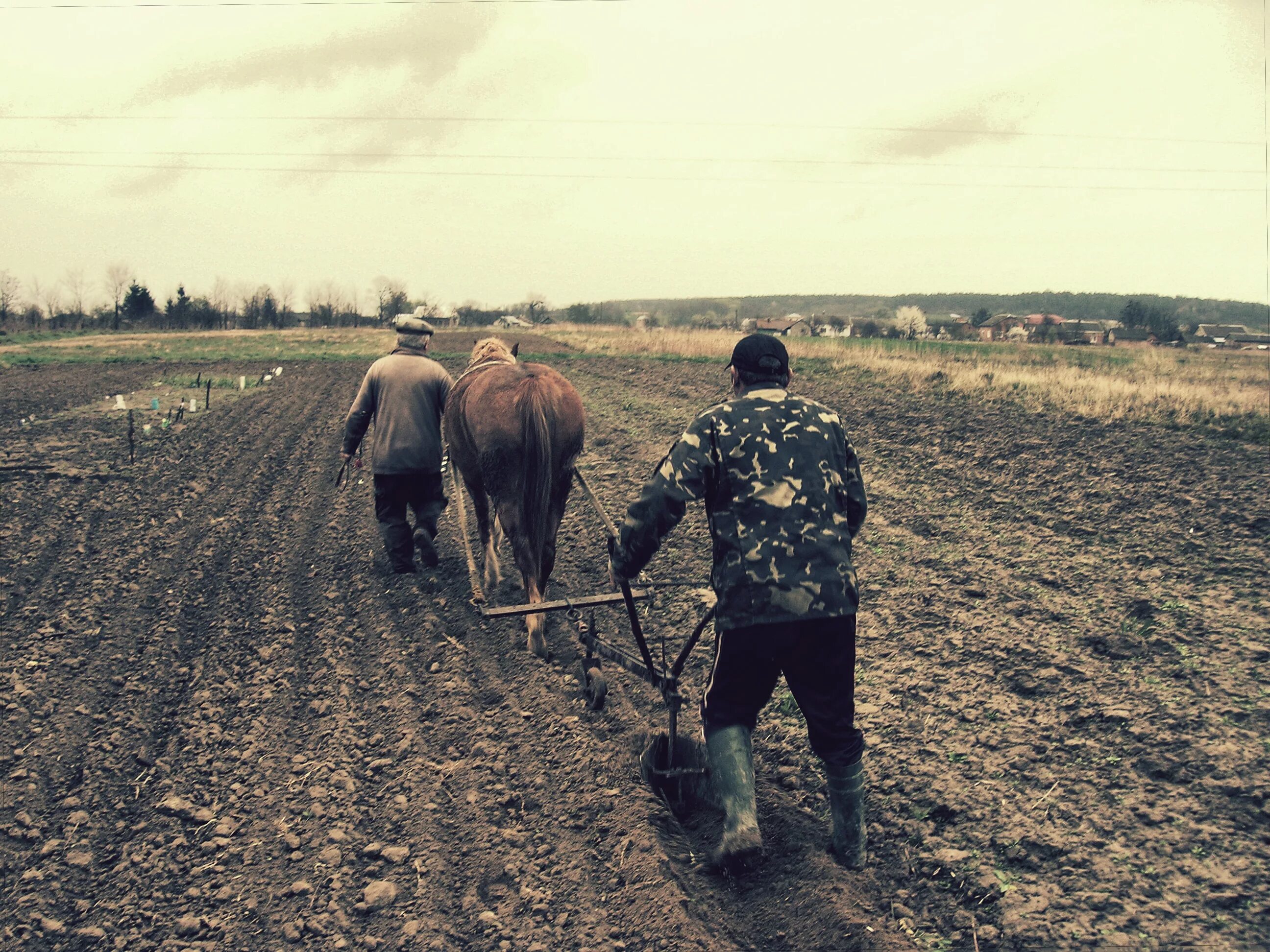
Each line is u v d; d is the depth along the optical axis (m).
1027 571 6.18
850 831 3.29
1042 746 3.98
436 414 7.11
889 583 6.22
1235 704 4.11
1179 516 7.10
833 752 3.25
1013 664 4.79
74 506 9.58
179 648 5.91
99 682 5.43
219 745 4.68
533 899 3.35
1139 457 9.27
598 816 3.82
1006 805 3.62
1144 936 2.85
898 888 3.26
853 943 2.95
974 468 9.36
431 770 4.29
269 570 7.46
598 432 12.53
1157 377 18.89
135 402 18.47
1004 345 43.38
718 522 3.21
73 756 4.62
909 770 3.95
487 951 3.12
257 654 5.78
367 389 7.09
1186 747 3.81
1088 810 3.52
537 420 4.96
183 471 11.38
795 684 3.26
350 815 4.00
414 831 3.84
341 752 4.54
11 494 10.05
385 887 3.48
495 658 5.50
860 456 10.32
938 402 14.16
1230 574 5.77
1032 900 3.08
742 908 3.24
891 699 4.59
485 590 6.65
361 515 9.27
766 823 3.71
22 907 3.52
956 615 5.52
